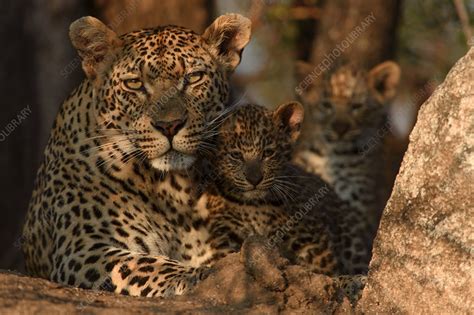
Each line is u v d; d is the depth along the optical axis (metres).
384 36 20.70
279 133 13.24
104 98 11.79
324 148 19.95
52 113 20.17
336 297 9.09
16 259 19.23
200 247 11.92
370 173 19.94
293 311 8.83
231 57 12.51
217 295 9.03
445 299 8.38
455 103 8.49
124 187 11.62
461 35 21.14
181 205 11.85
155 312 8.52
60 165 11.99
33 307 8.42
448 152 8.48
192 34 12.18
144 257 10.77
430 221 8.52
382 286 8.78
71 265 11.17
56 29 20.28
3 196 19.84
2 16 20.38
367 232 17.92
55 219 11.70
